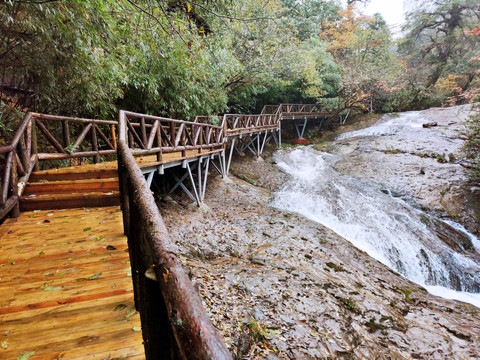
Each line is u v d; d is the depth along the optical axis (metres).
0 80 4.87
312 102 24.56
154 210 0.99
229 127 13.59
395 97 23.88
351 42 22.31
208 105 11.41
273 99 21.47
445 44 24.56
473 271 7.02
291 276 5.18
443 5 23.11
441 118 18.20
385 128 19.42
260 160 14.87
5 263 2.27
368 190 11.00
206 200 9.15
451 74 22.42
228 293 4.36
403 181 11.28
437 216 9.35
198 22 8.51
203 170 11.62
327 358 3.49
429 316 4.86
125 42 5.71
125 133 4.25
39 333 1.57
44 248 2.51
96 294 1.90
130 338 1.53
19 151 3.88
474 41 23.16
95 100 6.11
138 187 1.23
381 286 5.62
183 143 6.97
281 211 8.95
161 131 6.04
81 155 5.17
